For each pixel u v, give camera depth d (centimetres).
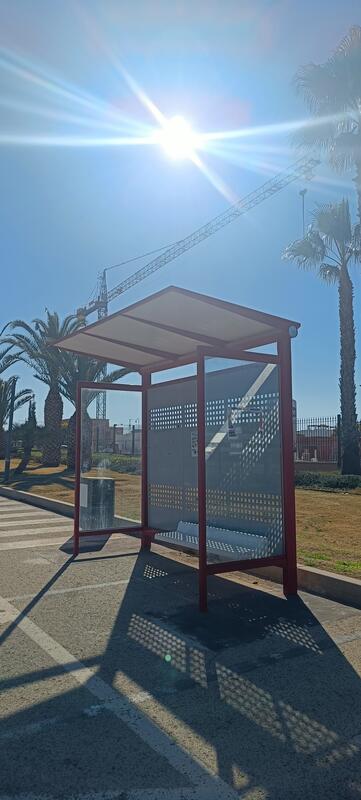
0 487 1928
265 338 647
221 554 611
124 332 737
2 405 3697
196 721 332
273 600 584
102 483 891
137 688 375
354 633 485
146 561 775
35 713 339
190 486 800
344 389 2070
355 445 2023
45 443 3169
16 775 279
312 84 1516
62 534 1009
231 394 693
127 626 500
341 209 2197
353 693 371
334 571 646
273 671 405
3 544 904
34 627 495
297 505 1328
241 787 272
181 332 707
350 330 2112
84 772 282
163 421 864
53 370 2767
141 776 279
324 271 2247
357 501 1402
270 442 629
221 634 481
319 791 270
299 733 321
